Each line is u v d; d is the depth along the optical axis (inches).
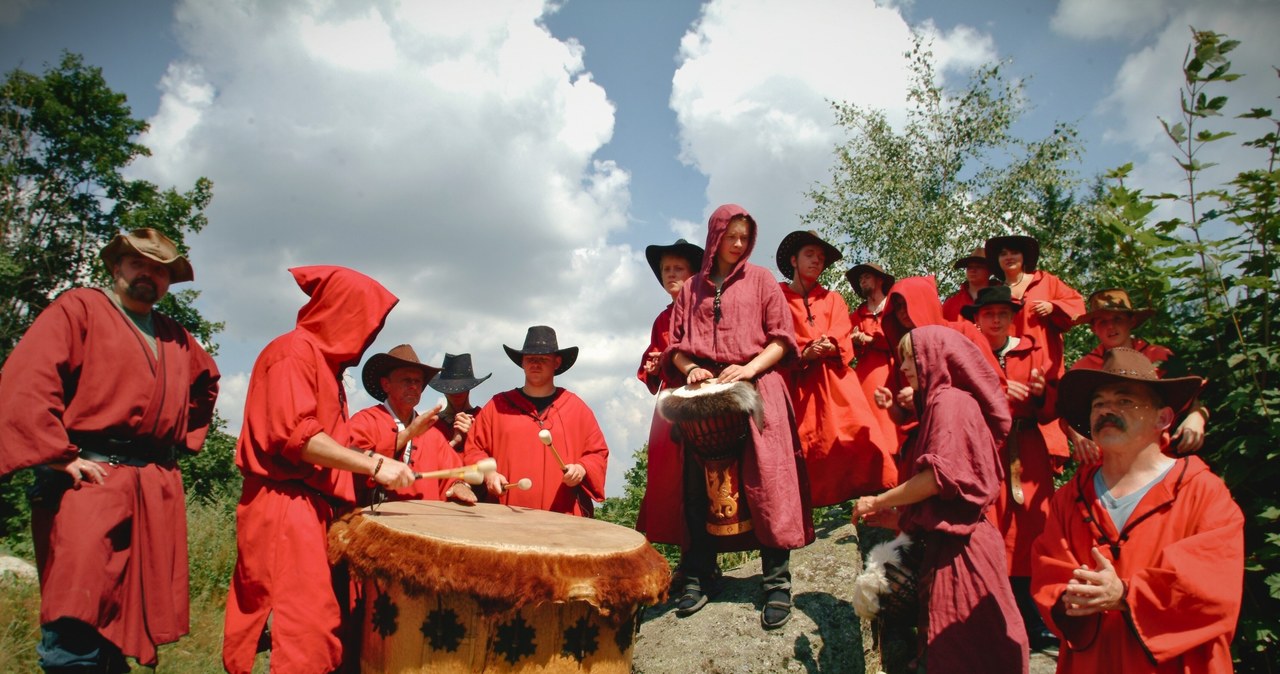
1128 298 192.7
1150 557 116.6
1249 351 168.9
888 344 241.9
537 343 241.9
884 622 155.4
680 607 193.5
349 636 158.7
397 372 221.3
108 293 159.2
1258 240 173.0
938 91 669.3
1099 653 117.7
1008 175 653.3
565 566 135.6
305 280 164.2
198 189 1119.0
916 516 143.8
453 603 135.6
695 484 197.3
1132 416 121.9
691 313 197.3
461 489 202.8
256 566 150.5
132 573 148.9
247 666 147.1
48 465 141.6
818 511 325.1
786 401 190.5
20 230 1010.7
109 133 1077.8
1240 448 163.6
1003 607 136.2
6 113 1015.6
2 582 324.8
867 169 648.4
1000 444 146.3
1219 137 174.9
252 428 154.3
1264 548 159.9
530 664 137.8
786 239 253.4
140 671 260.2
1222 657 108.0
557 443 233.5
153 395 155.8
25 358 143.2
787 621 179.8
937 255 620.1
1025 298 249.6
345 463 149.5
